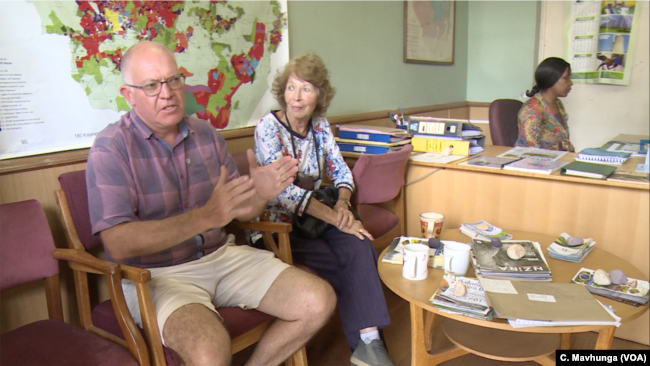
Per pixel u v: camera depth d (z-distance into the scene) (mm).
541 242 1762
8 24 1446
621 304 1279
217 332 1263
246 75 2234
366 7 2977
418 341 1505
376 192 2203
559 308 1208
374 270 1769
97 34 1664
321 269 1828
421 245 1520
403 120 2939
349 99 2941
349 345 1854
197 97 2025
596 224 1990
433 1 3680
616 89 4055
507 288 1326
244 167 2039
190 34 1962
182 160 1541
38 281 1599
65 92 1607
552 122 2793
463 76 4391
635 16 3830
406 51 3420
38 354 1180
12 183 1498
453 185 2328
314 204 1866
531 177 2100
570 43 4137
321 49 2678
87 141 1693
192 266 1515
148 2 1796
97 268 1268
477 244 1620
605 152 2318
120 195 1362
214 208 1266
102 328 1417
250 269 1602
